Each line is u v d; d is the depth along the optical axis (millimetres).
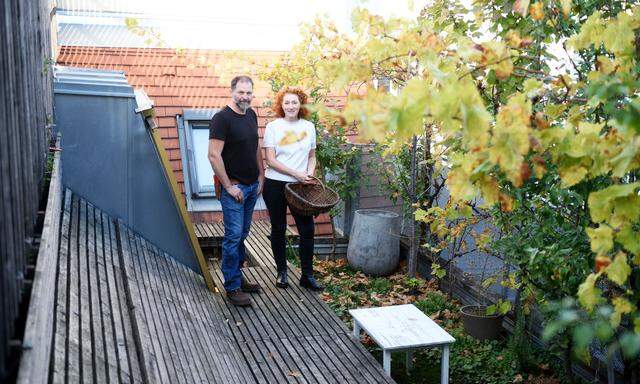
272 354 5062
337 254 8336
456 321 6508
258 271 6863
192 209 8117
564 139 2271
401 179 7305
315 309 5977
